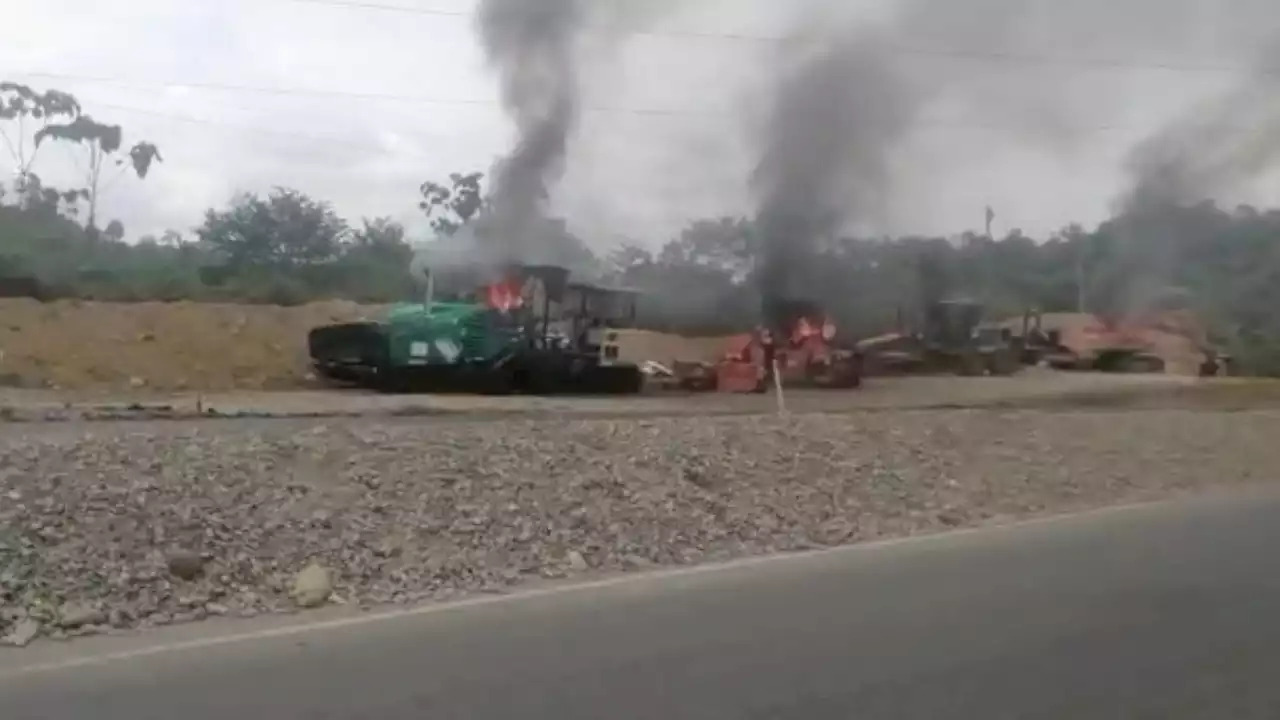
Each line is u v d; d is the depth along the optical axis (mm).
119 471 9688
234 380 20766
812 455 13516
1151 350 34312
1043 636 7113
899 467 13719
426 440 12000
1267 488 14812
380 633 7184
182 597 7730
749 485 12117
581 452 12203
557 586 8641
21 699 5840
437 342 20375
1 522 8219
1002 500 13008
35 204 31000
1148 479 14883
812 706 5746
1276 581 8766
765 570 9258
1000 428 16672
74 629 7121
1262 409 22688
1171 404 23359
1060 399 23828
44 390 18453
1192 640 7023
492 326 20812
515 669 6391
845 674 6297
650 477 11703
